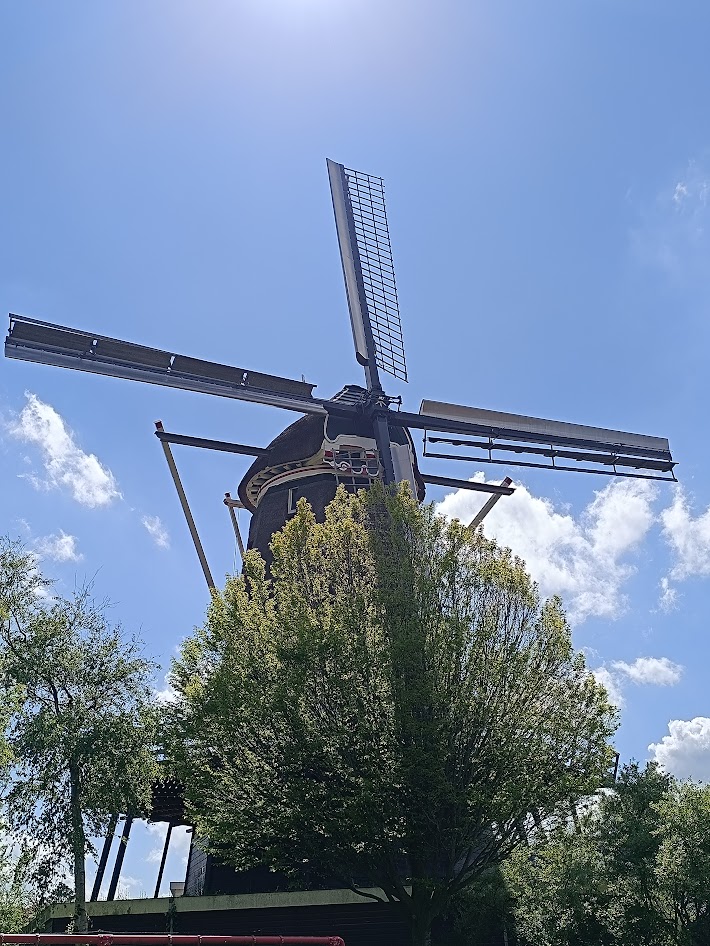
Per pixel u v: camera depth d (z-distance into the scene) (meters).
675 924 19.91
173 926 24.81
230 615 21.56
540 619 21.33
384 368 36.06
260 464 34.44
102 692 26.48
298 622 19.89
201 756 20.44
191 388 30.36
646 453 36.69
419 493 35.00
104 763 24.94
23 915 21.91
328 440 32.75
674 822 20.08
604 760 19.88
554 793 19.22
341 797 18.67
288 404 32.09
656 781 22.69
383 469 31.78
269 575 31.16
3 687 24.92
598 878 20.64
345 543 22.16
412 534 22.06
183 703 21.36
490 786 19.08
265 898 24.19
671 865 19.64
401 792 18.36
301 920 23.78
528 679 20.22
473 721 19.34
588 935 20.77
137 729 25.70
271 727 19.30
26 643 26.19
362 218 38.88
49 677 26.22
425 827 18.52
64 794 24.48
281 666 19.62
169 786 28.52
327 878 23.70
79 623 27.27
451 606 20.86
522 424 34.97
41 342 28.14
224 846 23.41
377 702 19.20
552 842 21.16
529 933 21.45
